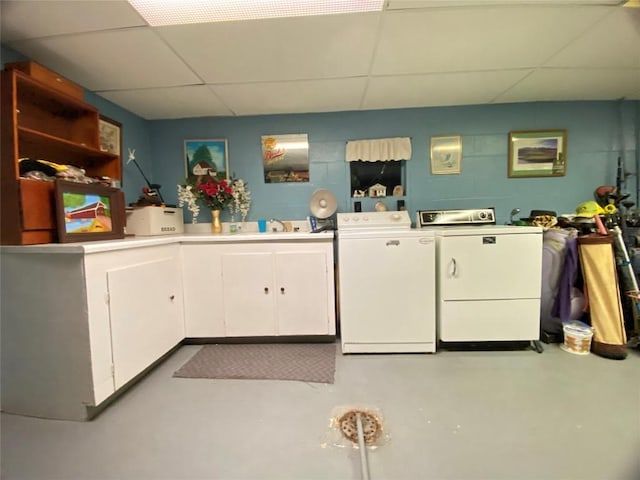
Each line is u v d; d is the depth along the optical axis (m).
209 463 1.18
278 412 1.48
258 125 2.81
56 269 1.42
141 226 2.39
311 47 1.75
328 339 2.35
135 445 1.28
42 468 1.17
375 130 2.78
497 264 2.04
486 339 2.06
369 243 2.06
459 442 1.26
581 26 1.63
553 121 2.74
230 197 2.74
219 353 2.17
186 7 1.39
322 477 1.11
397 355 2.07
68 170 1.69
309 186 2.84
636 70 2.15
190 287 2.28
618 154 2.75
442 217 2.63
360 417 1.42
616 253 2.08
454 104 2.72
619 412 1.41
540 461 1.15
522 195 2.79
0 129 1.43
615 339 1.93
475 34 1.68
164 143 2.84
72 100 1.76
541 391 1.60
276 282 2.27
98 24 1.49
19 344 1.48
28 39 1.60
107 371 1.52
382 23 1.56
